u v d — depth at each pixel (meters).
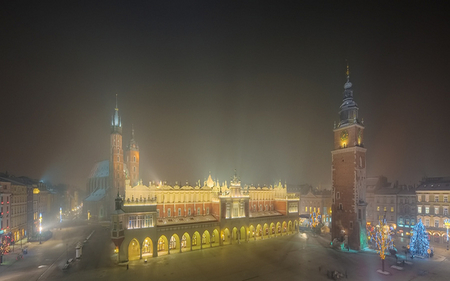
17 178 96.50
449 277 51.38
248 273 52.47
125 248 58.94
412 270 55.53
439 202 83.88
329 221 122.06
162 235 65.75
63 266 55.50
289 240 85.50
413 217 94.88
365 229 74.94
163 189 73.12
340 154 79.19
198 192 80.00
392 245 71.31
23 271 52.28
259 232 89.81
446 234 79.94
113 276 49.47
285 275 51.69
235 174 84.38
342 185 77.62
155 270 53.31
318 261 61.34
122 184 132.12
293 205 100.56
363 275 52.22
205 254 66.50
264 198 97.94
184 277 49.50
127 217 60.12
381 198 104.69
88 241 82.12
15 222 79.31
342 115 80.81
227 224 78.31
